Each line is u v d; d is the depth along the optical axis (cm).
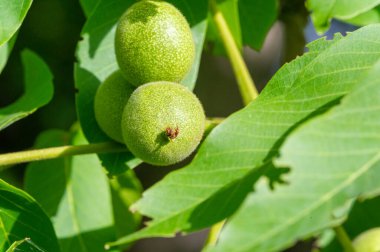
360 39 44
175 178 43
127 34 48
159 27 48
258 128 43
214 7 54
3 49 51
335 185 35
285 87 45
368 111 37
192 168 43
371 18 55
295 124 42
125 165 49
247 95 53
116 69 52
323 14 45
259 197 35
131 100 47
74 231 56
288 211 35
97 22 52
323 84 43
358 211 61
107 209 57
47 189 57
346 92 43
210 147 43
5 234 46
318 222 35
